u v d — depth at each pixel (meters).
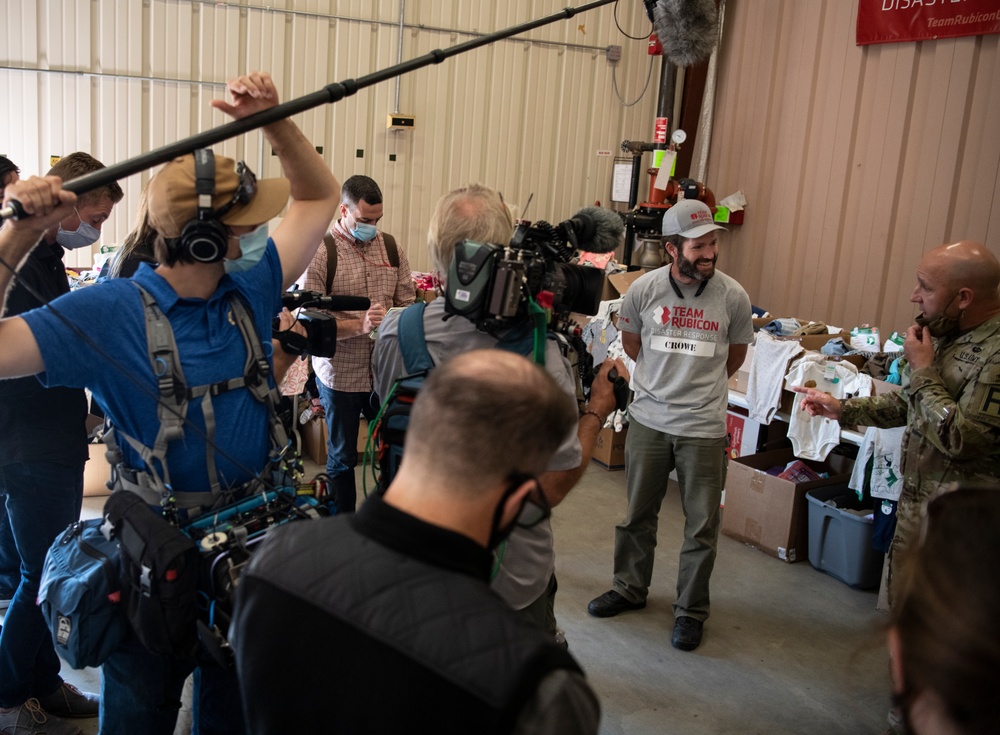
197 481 1.57
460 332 1.67
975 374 2.43
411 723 0.88
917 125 4.83
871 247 5.10
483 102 5.81
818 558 3.84
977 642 0.66
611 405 1.81
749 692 2.89
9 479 2.24
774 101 5.64
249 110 1.63
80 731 2.39
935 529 0.75
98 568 1.53
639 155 5.95
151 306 1.53
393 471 1.64
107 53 4.88
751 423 4.30
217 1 5.02
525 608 1.75
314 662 0.94
